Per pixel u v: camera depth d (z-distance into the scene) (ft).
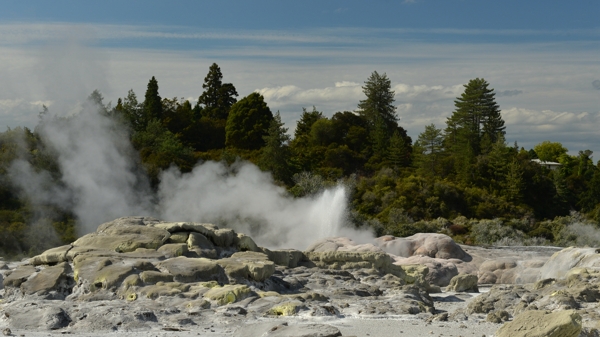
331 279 51.31
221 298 38.86
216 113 298.35
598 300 40.47
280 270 53.78
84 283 43.24
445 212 167.32
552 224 161.58
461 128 257.34
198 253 51.08
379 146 234.99
